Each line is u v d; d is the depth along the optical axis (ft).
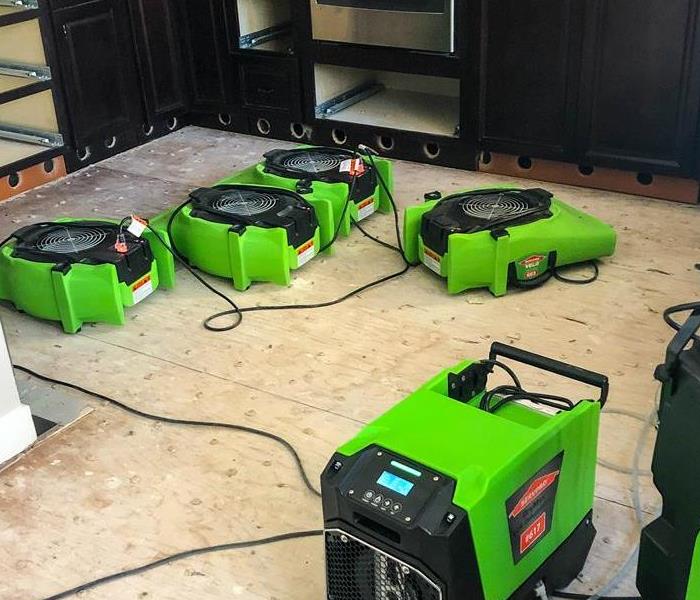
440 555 4.52
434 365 8.10
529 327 8.61
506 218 9.05
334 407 7.62
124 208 11.68
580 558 5.85
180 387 8.02
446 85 13.75
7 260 8.95
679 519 4.85
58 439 7.43
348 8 12.01
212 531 6.42
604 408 7.40
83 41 12.44
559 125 11.31
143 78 13.51
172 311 9.25
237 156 13.32
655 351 8.14
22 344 8.79
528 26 10.94
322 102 13.21
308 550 6.21
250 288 9.59
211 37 13.55
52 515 6.65
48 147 12.43
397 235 10.19
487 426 5.08
